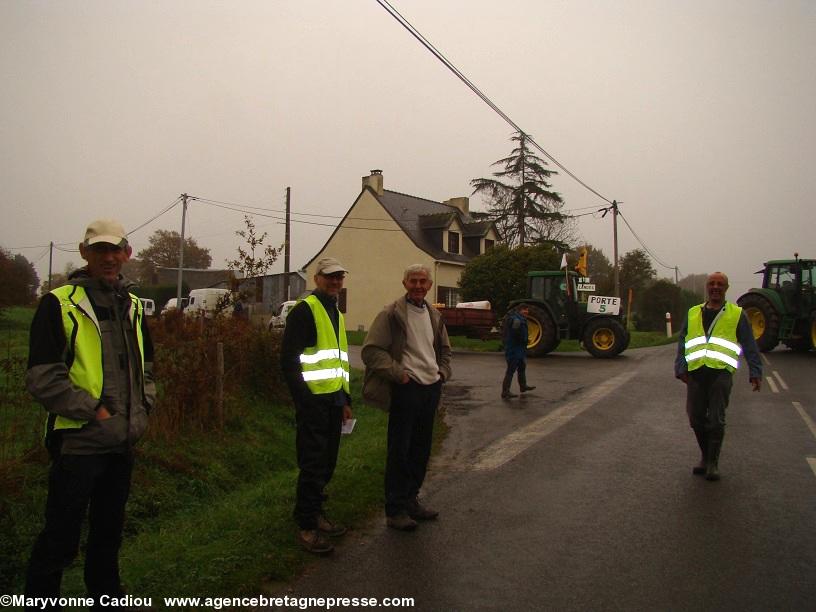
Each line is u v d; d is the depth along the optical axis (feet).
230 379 30.68
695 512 18.13
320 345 15.70
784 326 61.52
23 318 75.87
